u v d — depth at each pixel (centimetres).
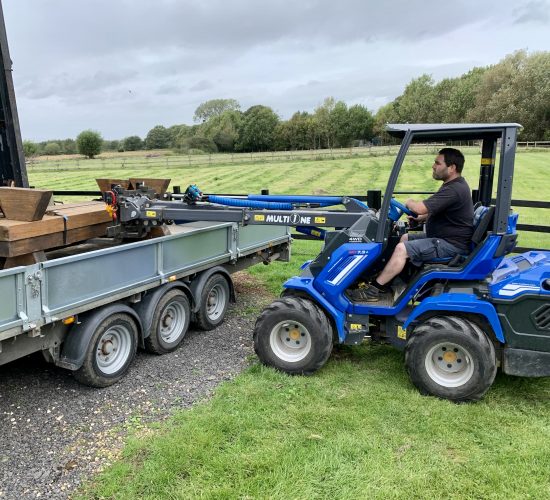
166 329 479
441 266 400
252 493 283
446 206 392
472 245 396
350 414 362
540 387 408
